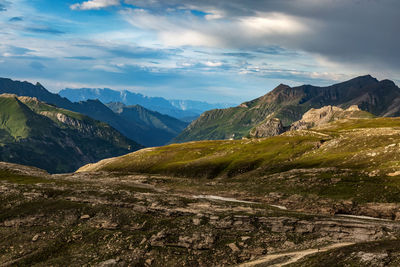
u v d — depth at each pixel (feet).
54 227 237.45
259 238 213.66
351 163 405.80
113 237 223.92
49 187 304.30
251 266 181.88
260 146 646.74
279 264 173.58
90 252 210.38
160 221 238.89
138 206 260.01
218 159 604.08
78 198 277.44
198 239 213.87
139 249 210.38
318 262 152.15
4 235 229.86
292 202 324.80
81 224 240.73
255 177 462.60
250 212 249.34
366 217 257.96
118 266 195.42
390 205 269.64
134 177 505.66
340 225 211.61
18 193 284.20
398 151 378.12
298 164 477.77
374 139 489.26
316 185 346.95
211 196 370.32
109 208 257.75
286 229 219.41
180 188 422.00
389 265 130.21
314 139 618.85
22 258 206.28
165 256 204.33
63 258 205.05
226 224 226.99
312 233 212.84
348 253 150.10
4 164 451.94
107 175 545.44
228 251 204.23
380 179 318.24
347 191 316.40
